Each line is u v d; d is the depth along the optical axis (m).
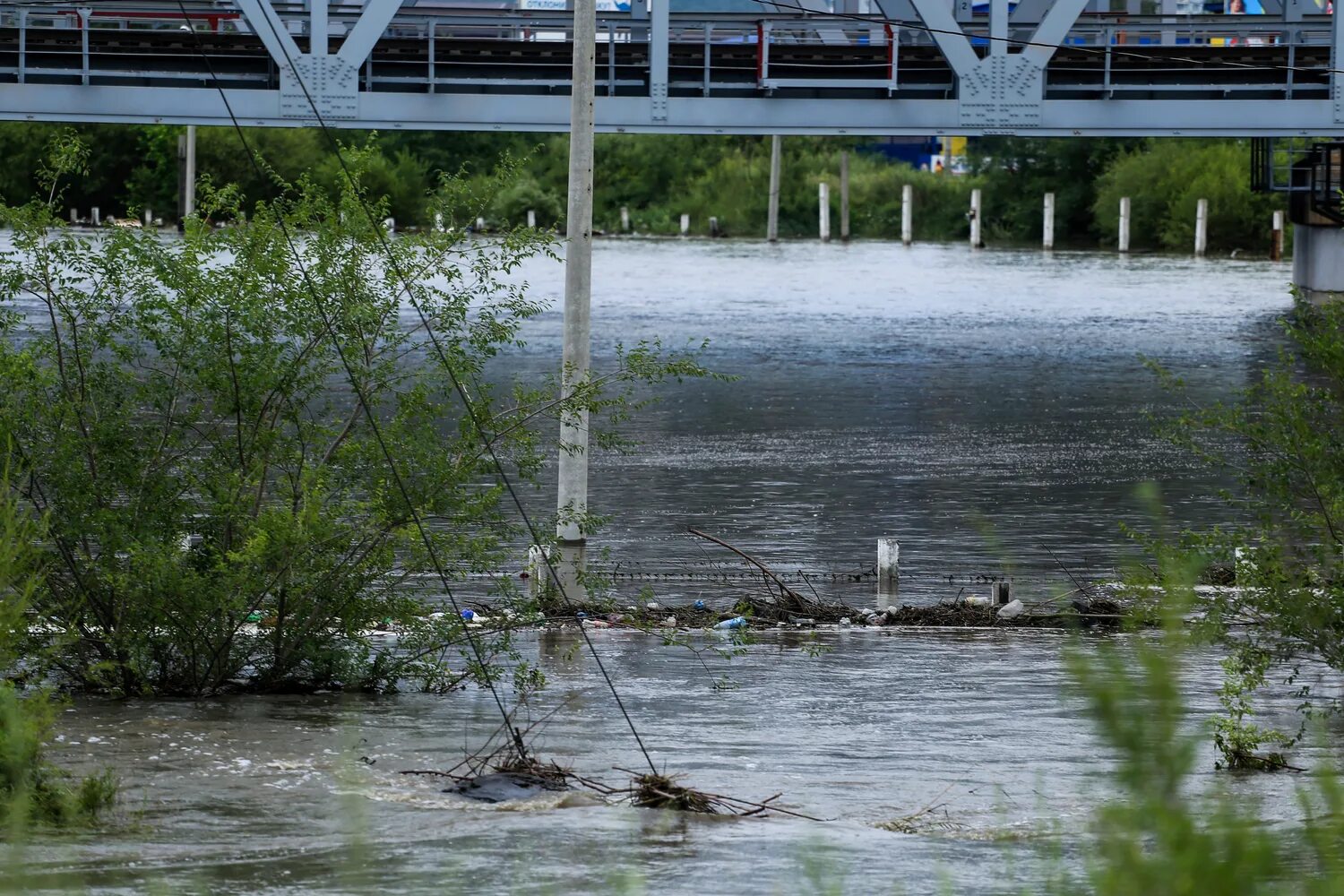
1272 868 11.63
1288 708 34.44
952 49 95.06
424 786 26.53
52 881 19.78
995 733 31.98
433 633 35.88
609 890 19.66
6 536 28.00
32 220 36.38
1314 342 35.50
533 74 105.06
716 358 111.25
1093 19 106.31
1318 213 133.50
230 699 34.69
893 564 48.53
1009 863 19.66
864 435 82.00
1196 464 73.25
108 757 28.38
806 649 40.94
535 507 61.28
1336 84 96.00
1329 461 34.88
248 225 37.00
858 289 172.50
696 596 48.12
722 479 69.06
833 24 103.19
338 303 36.69
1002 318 140.88
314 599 35.31
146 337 36.25
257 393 36.25
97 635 34.78
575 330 51.00
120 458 35.53
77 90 92.75
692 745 30.70
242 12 92.12
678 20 94.75
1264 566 33.41
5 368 34.66
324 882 19.98
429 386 36.94
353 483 36.44
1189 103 96.31
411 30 134.50
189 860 21.02
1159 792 11.06
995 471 71.56
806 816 24.78
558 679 37.25
